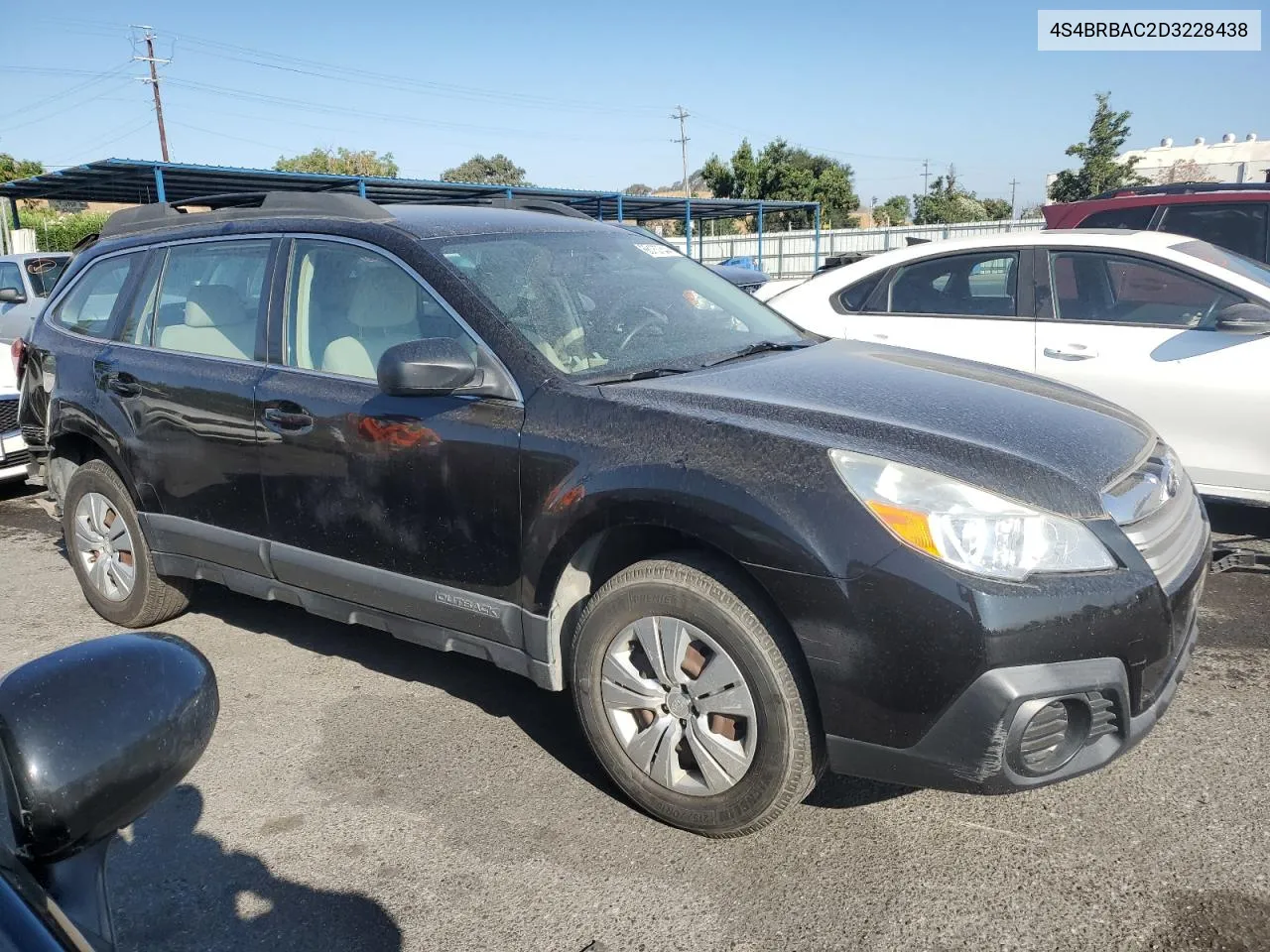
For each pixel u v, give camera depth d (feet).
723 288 13.66
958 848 8.94
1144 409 17.01
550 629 9.70
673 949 7.80
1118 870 8.54
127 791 4.13
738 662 8.46
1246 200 23.97
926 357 12.11
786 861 8.84
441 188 69.00
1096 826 9.20
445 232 11.52
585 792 10.06
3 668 13.61
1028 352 18.12
